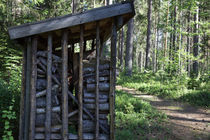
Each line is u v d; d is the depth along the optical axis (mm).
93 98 3957
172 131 5496
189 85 11312
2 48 7754
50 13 11227
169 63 12555
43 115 3793
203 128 5891
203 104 8641
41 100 3795
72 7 13148
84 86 4105
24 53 3896
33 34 3607
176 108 8273
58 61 3918
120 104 7363
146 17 26703
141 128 5527
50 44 3783
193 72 13422
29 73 3807
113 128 3889
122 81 16031
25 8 9078
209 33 12102
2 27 8547
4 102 5324
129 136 4723
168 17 17031
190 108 8312
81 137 3809
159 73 14875
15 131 4656
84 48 6082
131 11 3844
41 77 3855
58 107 3820
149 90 11992
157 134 5199
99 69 4004
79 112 3824
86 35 5613
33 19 8984
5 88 6129
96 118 3855
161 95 10875
